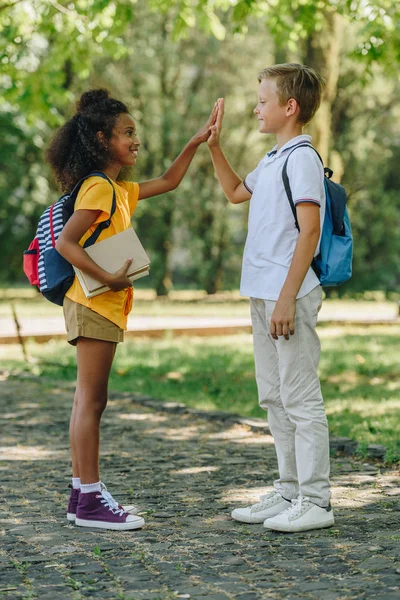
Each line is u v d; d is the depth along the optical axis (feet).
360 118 126.11
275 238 15.23
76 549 14.40
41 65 45.68
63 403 32.68
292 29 41.96
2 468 21.59
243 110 122.83
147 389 36.19
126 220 15.93
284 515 15.33
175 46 116.57
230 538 14.94
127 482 19.76
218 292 136.46
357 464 21.17
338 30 55.62
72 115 16.34
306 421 15.20
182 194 120.26
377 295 130.52
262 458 22.27
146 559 13.76
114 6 42.22
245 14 39.45
